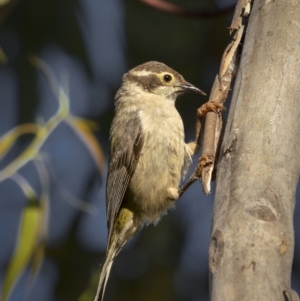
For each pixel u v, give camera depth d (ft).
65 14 44.55
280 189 17.99
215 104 25.00
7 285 32.09
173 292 42.37
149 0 37.55
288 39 21.56
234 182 18.30
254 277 15.80
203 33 44.09
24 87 43.29
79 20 44.62
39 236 32.96
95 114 44.98
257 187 17.92
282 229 16.75
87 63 44.78
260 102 20.43
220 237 16.67
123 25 44.70
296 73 20.92
